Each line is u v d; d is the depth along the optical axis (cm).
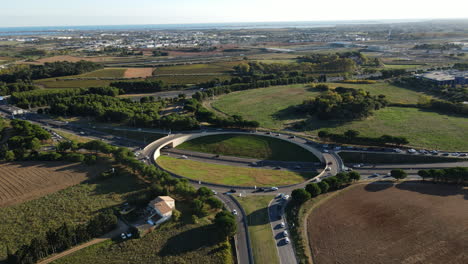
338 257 9525
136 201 12219
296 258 9631
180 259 9569
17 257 9069
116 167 15300
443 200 12288
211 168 16462
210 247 10062
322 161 16788
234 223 10381
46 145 17975
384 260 9338
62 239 9856
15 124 19962
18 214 11475
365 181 14125
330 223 11062
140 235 10500
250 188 13875
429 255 9469
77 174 14488
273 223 11325
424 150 16938
